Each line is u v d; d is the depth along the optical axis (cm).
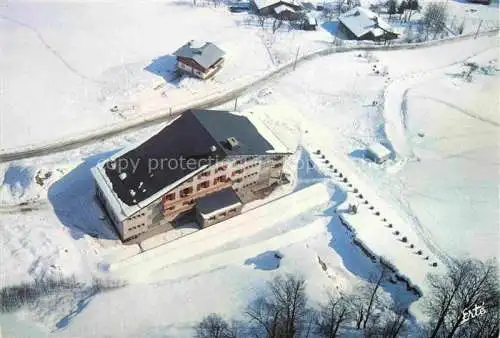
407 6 15962
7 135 9356
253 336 6000
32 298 6669
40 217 7925
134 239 7731
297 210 8388
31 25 12725
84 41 12338
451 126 10519
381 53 13238
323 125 10350
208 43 11594
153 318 6369
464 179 9169
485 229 8144
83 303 6638
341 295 6662
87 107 10250
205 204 7906
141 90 10850
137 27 13275
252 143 8281
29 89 10500
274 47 12938
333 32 14275
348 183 8894
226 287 6900
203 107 10594
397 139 10031
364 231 7894
